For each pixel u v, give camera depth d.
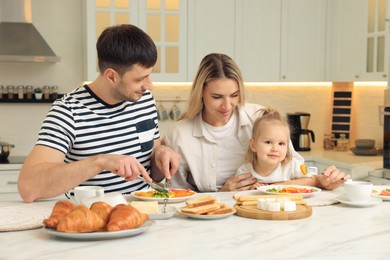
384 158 3.83
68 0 4.70
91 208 1.57
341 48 4.74
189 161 2.52
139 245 1.48
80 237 1.49
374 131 4.80
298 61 4.81
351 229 1.68
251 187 2.48
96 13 4.38
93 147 2.22
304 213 1.82
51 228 1.56
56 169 1.86
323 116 5.27
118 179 2.28
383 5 4.23
